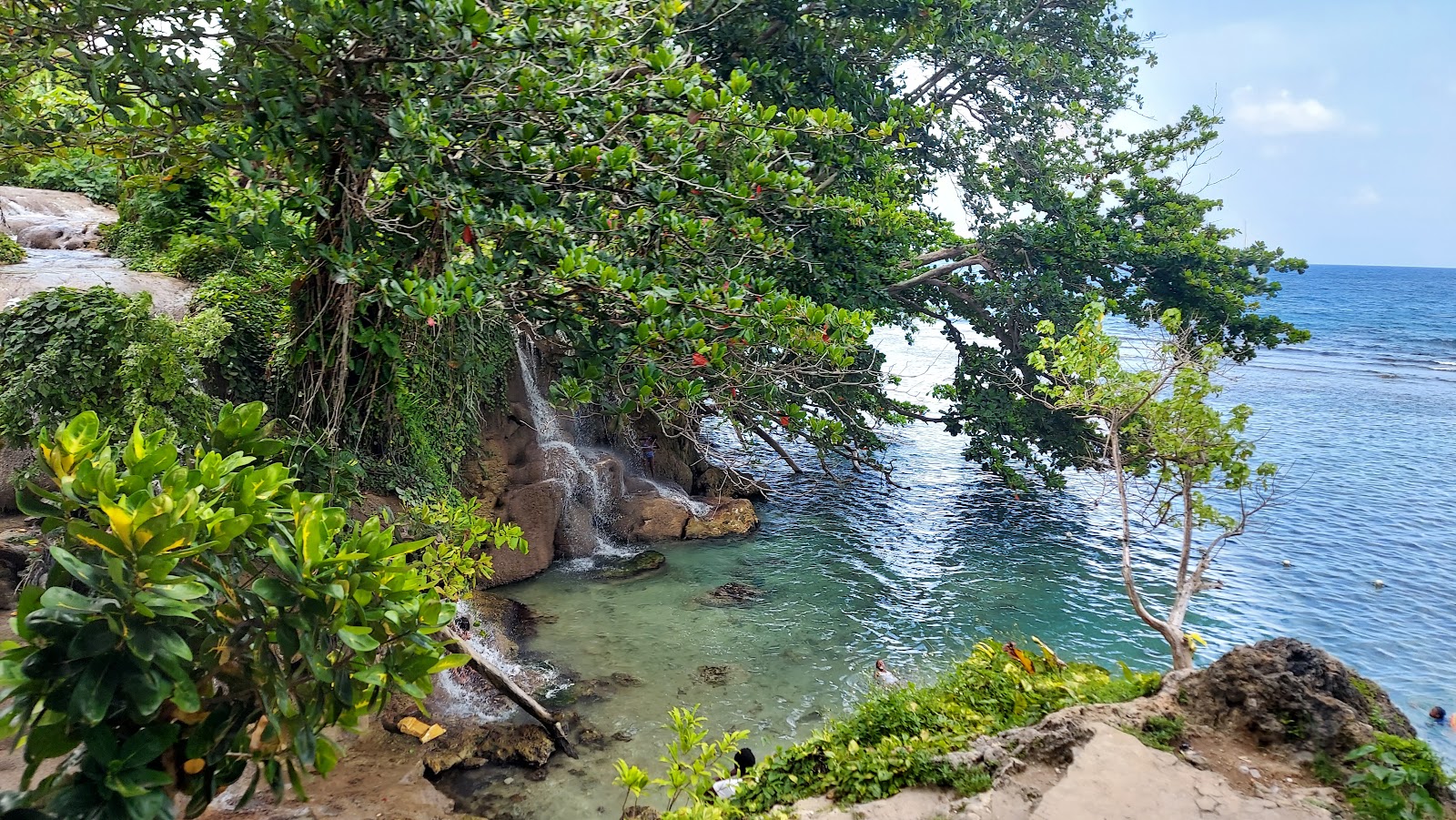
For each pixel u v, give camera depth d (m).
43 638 4.41
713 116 10.76
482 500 17.27
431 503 14.62
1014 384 24.25
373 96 9.99
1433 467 29.84
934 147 25.45
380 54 9.61
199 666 4.95
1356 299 124.69
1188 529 10.75
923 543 21.20
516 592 16.62
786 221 14.83
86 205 23.39
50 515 4.73
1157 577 19.03
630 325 9.85
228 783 5.27
